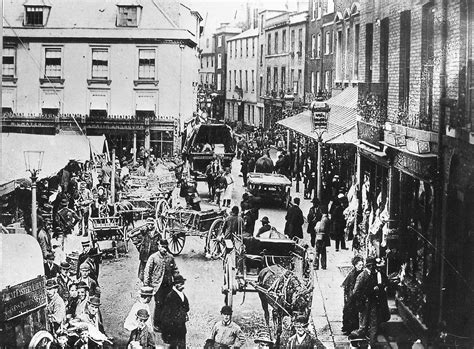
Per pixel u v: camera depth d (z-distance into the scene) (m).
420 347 11.46
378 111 15.54
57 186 18.69
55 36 27.00
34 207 14.48
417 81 13.34
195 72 29.56
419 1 13.36
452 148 11.46
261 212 20.31
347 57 22.34
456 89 11.53
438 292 11.71
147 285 11.30
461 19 11.47
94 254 12.87
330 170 20.17
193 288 13.98
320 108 18.45
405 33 14.52
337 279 14.27
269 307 13.27
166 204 17.62
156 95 27.75
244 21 32.34
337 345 11.30
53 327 10.22
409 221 13.39
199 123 25.33
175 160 25.28
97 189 19.02
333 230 16.34
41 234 14.21
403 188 13.59
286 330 10.87
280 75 29.20
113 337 11.81
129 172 22.72
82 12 27.44
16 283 9.66
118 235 16.70
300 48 27.56
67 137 19.64
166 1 28.14
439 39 12.16
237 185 24.64
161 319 11.07
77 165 19.77
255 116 30.70
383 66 15.95
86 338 9.97
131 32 27.59
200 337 11.93
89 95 27.31
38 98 27.05
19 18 26.98
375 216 14.98
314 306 12.88
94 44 27.23
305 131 22.53
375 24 16.28
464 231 11.55
